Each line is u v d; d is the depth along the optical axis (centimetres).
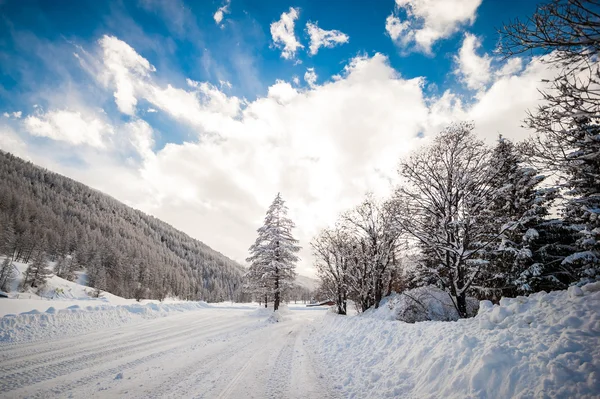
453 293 1086
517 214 1251
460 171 1141
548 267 1179
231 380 635
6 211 10469
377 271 1730
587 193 823
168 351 913
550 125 447
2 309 1223
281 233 3306
